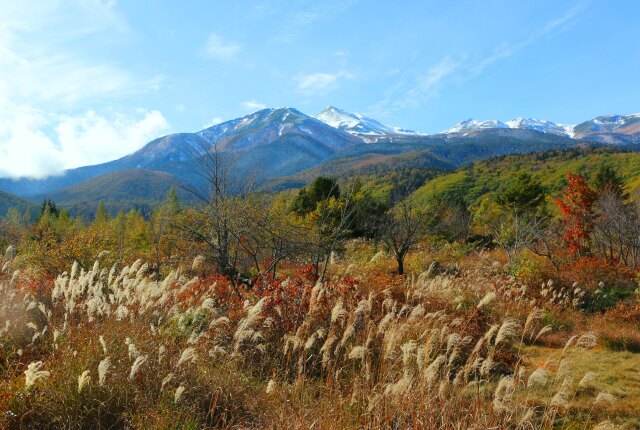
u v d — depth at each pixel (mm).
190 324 7129
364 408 5176
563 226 24188
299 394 5582
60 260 14320
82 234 15594
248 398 5582
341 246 15953
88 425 4633
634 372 7707
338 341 7219
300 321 7562
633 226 21328
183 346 6207
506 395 5012
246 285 10945
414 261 19062
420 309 6539
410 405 5047
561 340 10250
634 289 14977
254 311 5727
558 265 18203
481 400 5789
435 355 6934
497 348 8492
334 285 9977
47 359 5539
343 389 5883
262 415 5246
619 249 23750
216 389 5484
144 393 5043
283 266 16766
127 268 7070
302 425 4711
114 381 5070
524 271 16078
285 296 8266
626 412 6105
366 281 12062
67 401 4707
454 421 5023
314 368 6684
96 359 5301
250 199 13398
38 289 8484
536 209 35000
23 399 4605
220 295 9766
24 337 6367
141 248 23625
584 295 14812
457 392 5590
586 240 23734
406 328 5957
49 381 4875
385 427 4840
